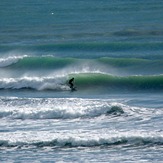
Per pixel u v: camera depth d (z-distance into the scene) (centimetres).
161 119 10344
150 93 13025
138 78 13900
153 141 9269
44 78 14262
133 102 11819
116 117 10631
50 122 10512
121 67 15250
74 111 10831
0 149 9288
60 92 13625
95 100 12062
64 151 9144
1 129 10138
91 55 16975
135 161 8600
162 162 8525
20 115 10875
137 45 17262
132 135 9375
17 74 15288
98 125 10188
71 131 9844
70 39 19462
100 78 14112
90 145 9312
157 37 19025
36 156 8944
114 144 9294
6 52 17538
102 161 8644
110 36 19662
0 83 14300
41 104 11500
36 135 9662
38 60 15662
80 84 14138
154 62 15325
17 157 8931
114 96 12762
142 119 10406
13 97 12106
